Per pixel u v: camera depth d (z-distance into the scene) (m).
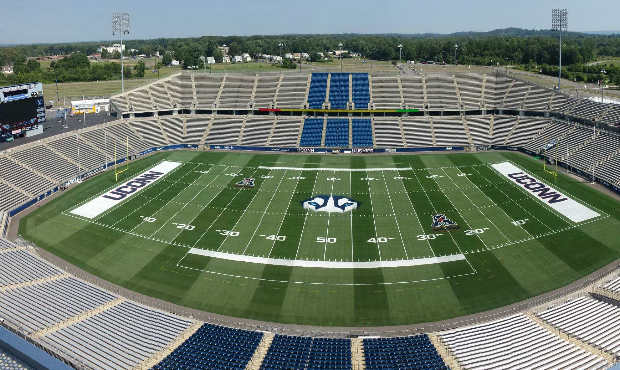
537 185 97.62
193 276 65.44
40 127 112.12
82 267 67.88
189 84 142.75
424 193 94.88
